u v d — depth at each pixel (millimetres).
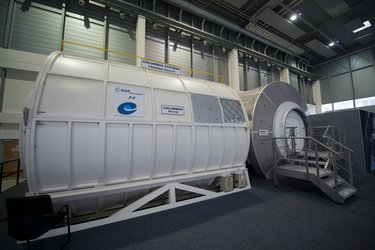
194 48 9438
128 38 7750
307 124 7234
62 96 2838
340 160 6504
